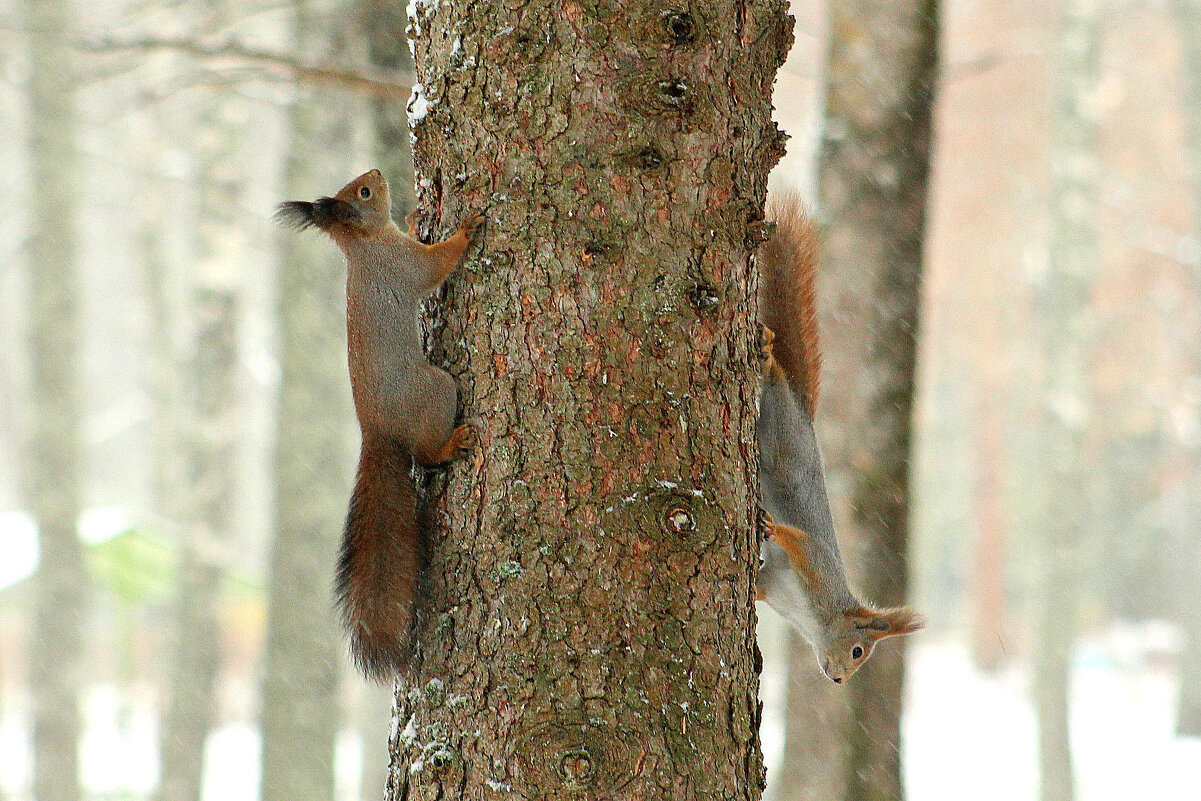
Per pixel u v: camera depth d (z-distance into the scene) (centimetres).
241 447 4150
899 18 1016
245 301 3566
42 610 2088
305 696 1407
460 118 496
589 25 478
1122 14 3272
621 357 479
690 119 484
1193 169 2886
